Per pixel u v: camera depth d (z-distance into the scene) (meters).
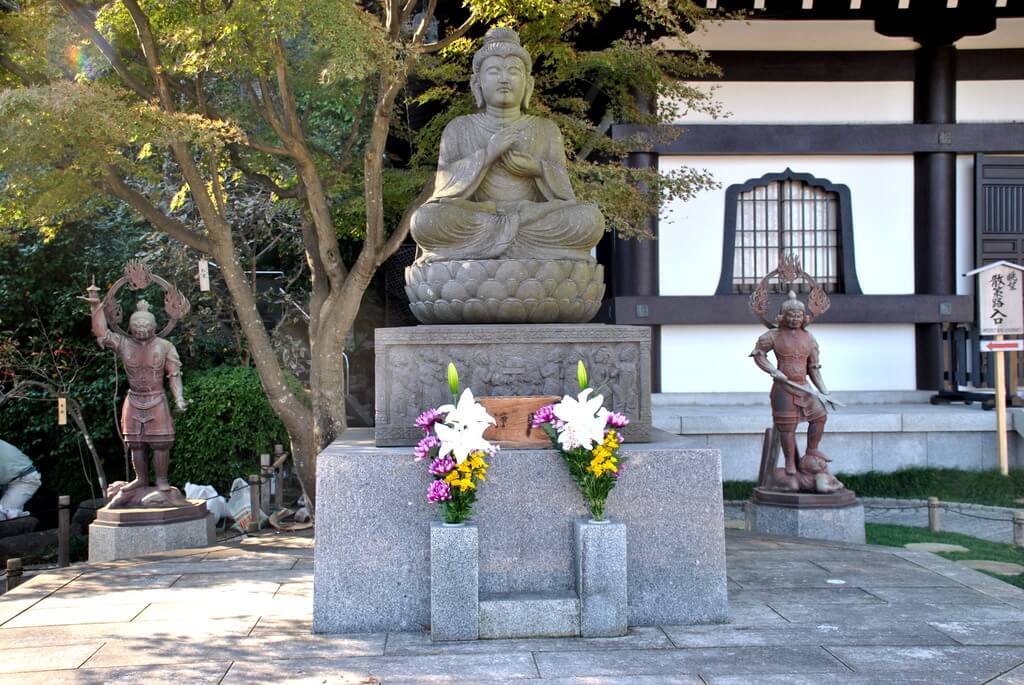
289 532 8.71
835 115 13.55
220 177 10.32
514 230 5.50
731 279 13.60
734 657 4.31
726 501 10.92
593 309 5.67
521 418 5.05
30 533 10.62
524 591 4.88
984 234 13.73
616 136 12.71
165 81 8.13
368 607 4.83
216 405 11.47
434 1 8.09
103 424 12.34
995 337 13.16
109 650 4.52
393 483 4.86
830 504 7.68
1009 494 10.76
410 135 11.21
